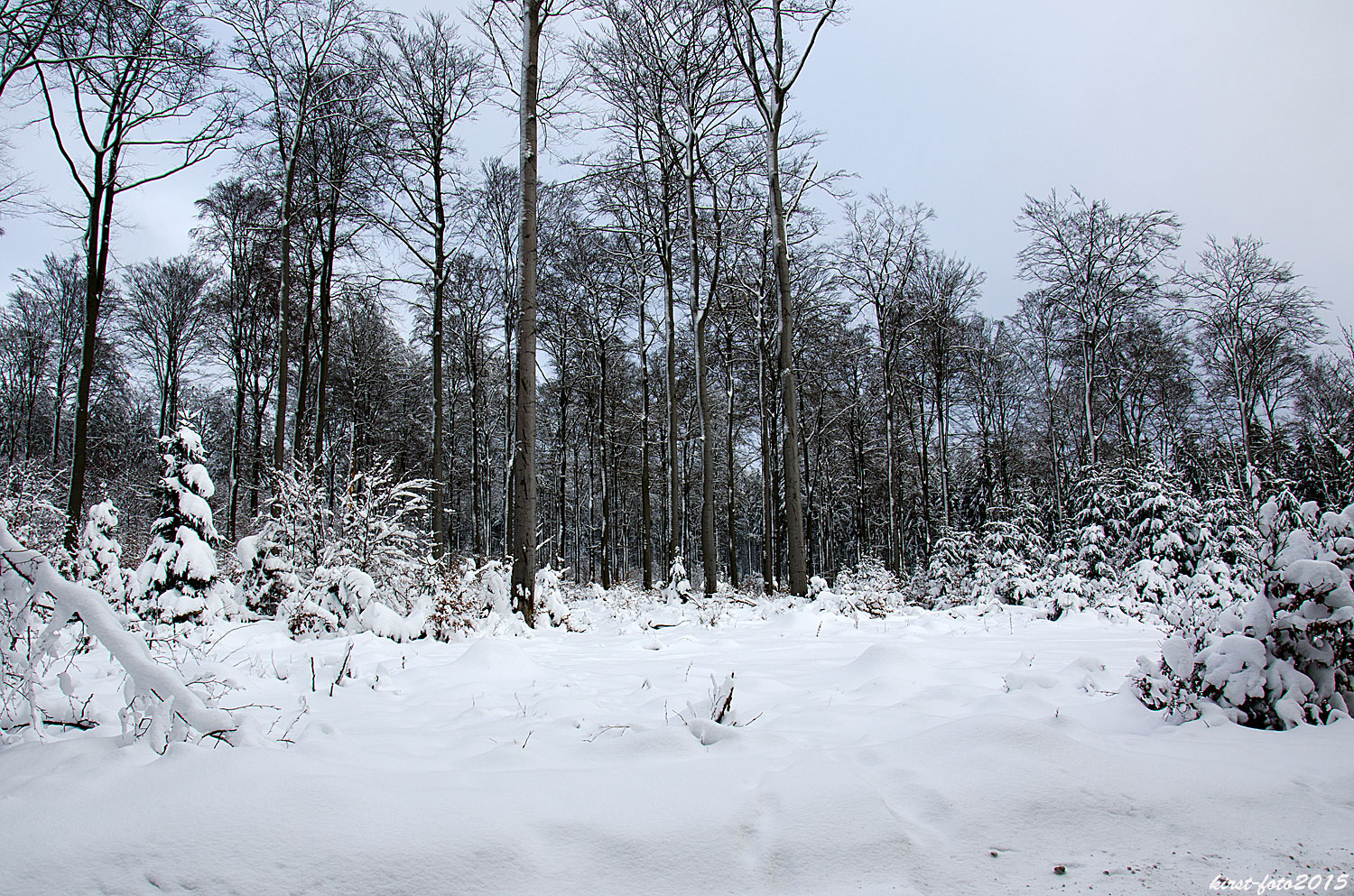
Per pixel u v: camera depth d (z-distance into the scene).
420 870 1.90
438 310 17.09
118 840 1.99
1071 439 29.83
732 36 14.34
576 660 6.45
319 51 15.98
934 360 24.73
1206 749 2.84
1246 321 21.23
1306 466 14.81
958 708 3.75
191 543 7.22
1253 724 3.27
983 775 2.40
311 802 2.14
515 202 19.73
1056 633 8.56
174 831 2.01
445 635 7.74
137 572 7.04
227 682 3.52
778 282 14.35
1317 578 3.29
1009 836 2.13
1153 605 10.02
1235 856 2.05
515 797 2.26
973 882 1.94
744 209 17.80
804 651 6.79
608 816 2.17
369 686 4.86
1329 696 3.24
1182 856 2.05
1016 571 13.28
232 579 8.62
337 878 1.87
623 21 15.91
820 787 2.31
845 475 32.84
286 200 15.90
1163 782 2.39
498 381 29.09
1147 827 2.19
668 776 2.45
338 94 16.34
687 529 30.61
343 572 7.85
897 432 28.89
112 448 30.23
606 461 24.91
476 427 24.22
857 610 10.94
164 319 25.58
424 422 31.25
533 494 9.89
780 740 2.96
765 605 12.01
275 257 18.78
